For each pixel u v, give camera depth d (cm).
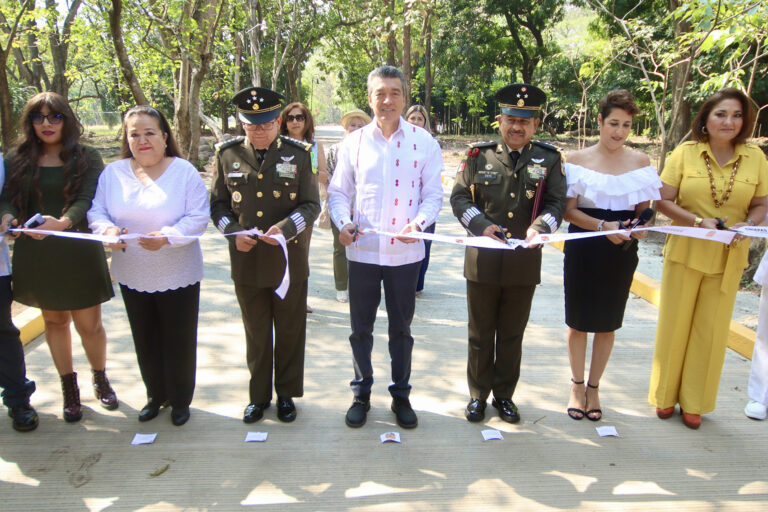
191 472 280
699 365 320
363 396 327
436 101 3506
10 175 293
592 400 335
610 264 305
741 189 306
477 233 291
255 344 316
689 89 899
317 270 633
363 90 3097
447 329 472
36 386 361
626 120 302
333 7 2273
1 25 1190
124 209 290
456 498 264
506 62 2905
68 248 297
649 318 504
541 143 305
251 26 1745
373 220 305
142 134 284
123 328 459
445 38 2842
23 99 1412
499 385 329
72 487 268
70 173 293
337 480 275
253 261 301
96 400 345
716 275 309
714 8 541
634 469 287
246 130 297
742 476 283
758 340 334
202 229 303
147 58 1183
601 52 1016
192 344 314
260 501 261
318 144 496
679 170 319
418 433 316
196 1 1073
